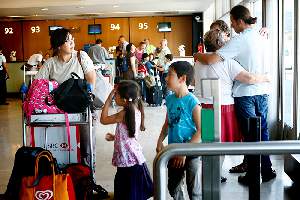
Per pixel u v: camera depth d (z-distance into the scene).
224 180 4.41
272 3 6.12
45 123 3.63
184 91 2.99
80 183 3.63
